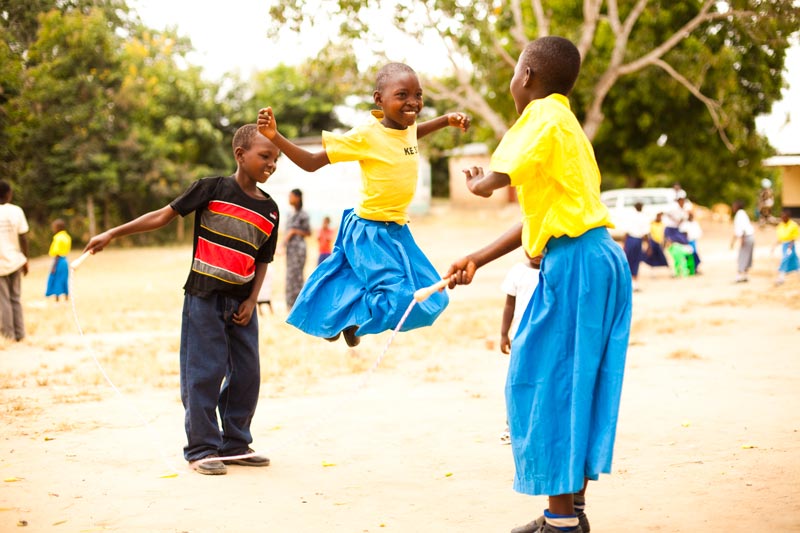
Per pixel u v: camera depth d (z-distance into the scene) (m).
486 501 4.82
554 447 3.81
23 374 9.17
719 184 35.78
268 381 8.91
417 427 6.67
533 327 3.90
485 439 6.25
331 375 9.27
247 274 5.61
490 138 28.48
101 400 7.87
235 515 4.59
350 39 17.95
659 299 16.33
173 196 39.59
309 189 42.19
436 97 19.78
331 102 48.28
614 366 3.84
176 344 11.77
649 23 27.69
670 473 5.19
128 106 36.03
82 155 35.03
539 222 3.96
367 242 5.16
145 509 4.68
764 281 18.95
